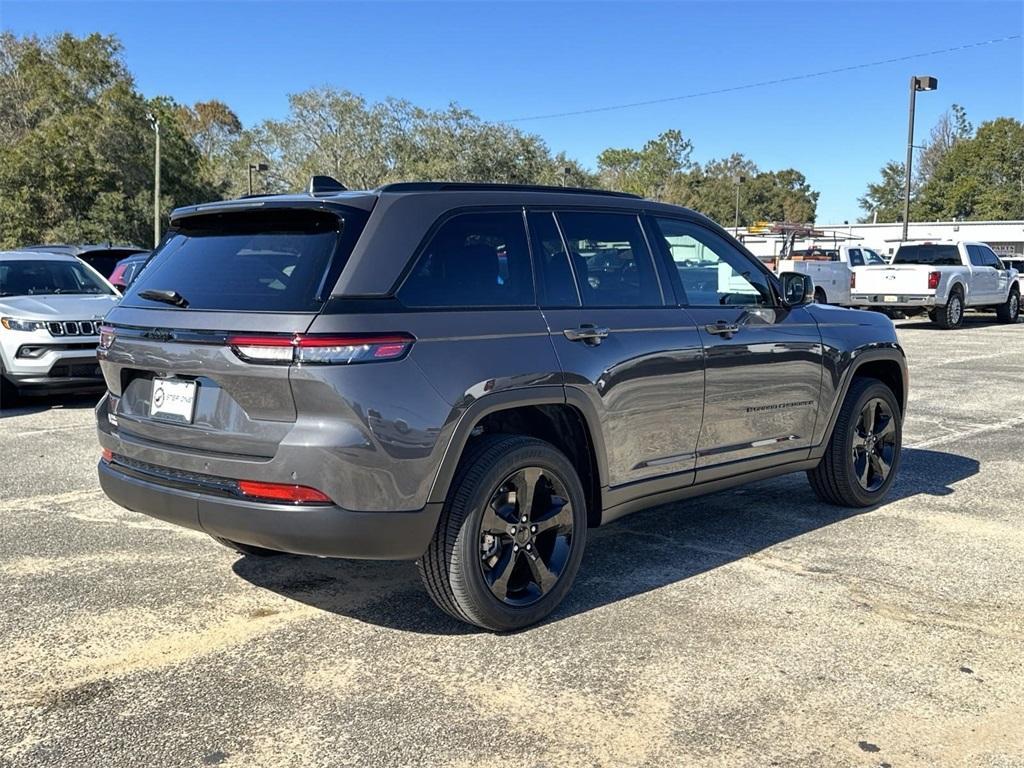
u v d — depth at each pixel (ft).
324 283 11.67
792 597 14.57
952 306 71.15
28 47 181.88
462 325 12.46
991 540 17.57
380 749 10.06
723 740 10.27
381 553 11.84
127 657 12.33
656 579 15.37
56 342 31.32
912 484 22.02
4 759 9.83
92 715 10.78
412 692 11.35
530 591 13.43
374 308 11.74
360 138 193.57
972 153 295.07
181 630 13.20
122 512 19.22
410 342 11.87
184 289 12.94
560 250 14.15
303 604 14.23
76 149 151.12
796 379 17.44
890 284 71.00
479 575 12.53
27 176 148.87
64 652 12.46
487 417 13.42
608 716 10.78
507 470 12.67
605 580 15.31
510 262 13.47
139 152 158.92
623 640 12.90
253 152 208.64
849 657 12.40
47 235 148.77
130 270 48.78
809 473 19.58
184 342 12.32
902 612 13.98
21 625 13.34
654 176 324.80
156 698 11.19
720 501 20.49
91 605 14.12
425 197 12.85
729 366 15.97
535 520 13.37
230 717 10.74
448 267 12.71
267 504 11.69
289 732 10.41
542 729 10.48
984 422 30.40
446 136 192.24
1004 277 77.71
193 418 12.47
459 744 10.16
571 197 14.67
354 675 11.80
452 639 12.92
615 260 14.96
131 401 13.65
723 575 15.57
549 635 13.07
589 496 14.49
